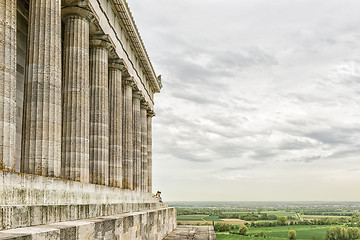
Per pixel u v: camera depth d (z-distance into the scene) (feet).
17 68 65.92
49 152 52.01
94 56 80.38
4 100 42.27
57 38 55.11
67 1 66.03
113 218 49.88
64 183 53.11
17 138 65.46
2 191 36.35
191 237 103.09
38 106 52.16
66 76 66.49
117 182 91.04
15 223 32.89
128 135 107.45
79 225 38.09
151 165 154.20
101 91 80.07
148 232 73.87
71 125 65.26
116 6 87.35
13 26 44.39
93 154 77.92
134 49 112.16
